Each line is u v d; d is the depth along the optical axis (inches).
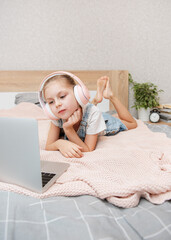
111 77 89.0
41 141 48.9
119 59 90.6
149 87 87.7
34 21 82.0
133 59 91.5
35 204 25.0
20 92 83.1
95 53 88.4
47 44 84.4
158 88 95.5
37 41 83.5
